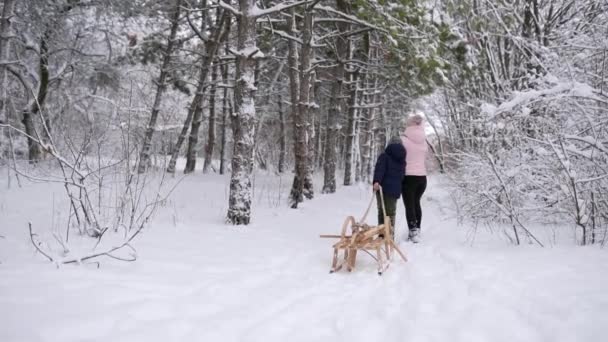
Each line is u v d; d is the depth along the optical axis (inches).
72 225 242.4
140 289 147.8
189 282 159.8
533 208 235.3
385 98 850.1
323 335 121.3
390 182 249.4
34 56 604.1
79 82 637.9
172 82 663.1
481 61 407.8
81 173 211.8
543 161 243.3
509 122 253.9
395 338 118.6
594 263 169.9
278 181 673.6
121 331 115.4
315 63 473.7
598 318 114.9
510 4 402.0
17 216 273.1
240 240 245.3
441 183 485.7
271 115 1028.5
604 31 282.8
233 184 298.0
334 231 296.2
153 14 585.9
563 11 387.5
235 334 120.8
